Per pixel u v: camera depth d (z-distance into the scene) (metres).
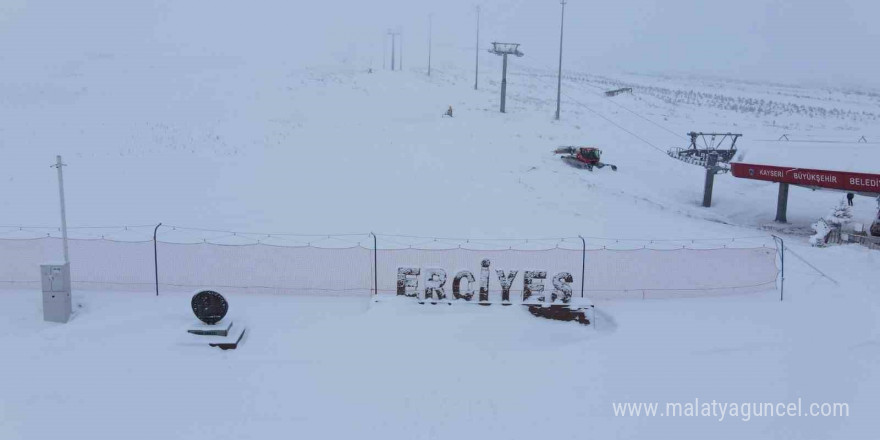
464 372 13.29
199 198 26.36
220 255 19.28
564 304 15.83
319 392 12.34
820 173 30.52
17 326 14.62
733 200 37.97
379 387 12.59
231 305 16.11
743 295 17.91
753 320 16.02
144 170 29.94
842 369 13.55
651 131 56.78
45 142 34.34
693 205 36.62
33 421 11.09
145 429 10.96
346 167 32.66
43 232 21.12
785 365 13.70
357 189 29.06
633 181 38.66
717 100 96.75
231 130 40.22
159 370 13.00
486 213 26.92
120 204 24.95
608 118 59.34
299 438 10.80
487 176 33.16
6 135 35.28
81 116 42.19
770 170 33.00
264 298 16.67
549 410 11.88
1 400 11.70
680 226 28.27
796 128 66.56
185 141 36.16
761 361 13.88
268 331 14.85
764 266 20.34
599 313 16.48
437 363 13.62
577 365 13.62
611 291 17.67
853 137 46.50
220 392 12.26
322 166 32.56
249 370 13.15
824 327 15.63
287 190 28.23
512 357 13.96
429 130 43.62
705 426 11.41
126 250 19.28
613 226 26.78
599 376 13.15
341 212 25.61
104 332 14.33
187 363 13.32
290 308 16.03
